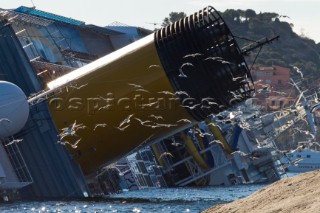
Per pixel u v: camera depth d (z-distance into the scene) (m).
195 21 144.75
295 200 78.31
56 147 154.25
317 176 85.50
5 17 165.75
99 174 163.12
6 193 149.75
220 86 145.00
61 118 153.62
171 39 145.75
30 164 154.50
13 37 158.38
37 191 154.25
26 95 158.00
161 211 118.38
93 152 155.38
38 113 154.00
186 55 135.50
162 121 150.38
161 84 147.50
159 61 146.88
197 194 167.12
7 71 158.50
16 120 148.12
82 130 153.62
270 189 85.56
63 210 123.38
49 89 155.25
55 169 154.25
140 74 148.88
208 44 143.62
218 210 84.69
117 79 150.75
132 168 197.50
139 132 152.75
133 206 127.19
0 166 147.00
